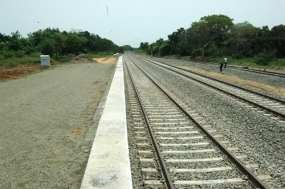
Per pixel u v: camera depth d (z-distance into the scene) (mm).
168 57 77812
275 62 37781
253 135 7965
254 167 5914
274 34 47000
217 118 9836
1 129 8586
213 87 16797
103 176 5418
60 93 15305
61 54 56125
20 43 48094
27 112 10820
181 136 7984
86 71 30172
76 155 6574
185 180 5422
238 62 43156
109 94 14703
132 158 6465
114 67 36938
